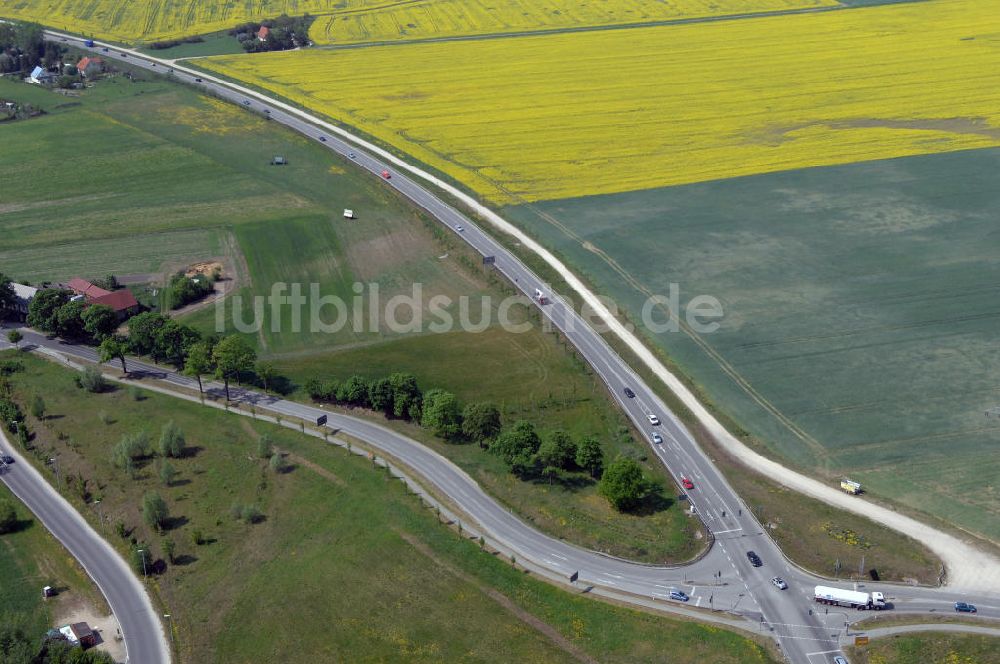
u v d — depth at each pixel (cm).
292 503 18175
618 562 16512
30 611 15662
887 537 16900
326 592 15888
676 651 14575
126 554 16938
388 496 18225
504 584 15988
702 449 19562
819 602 15475
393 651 14662
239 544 17138
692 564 16425
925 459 19075
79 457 19762
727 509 17775
